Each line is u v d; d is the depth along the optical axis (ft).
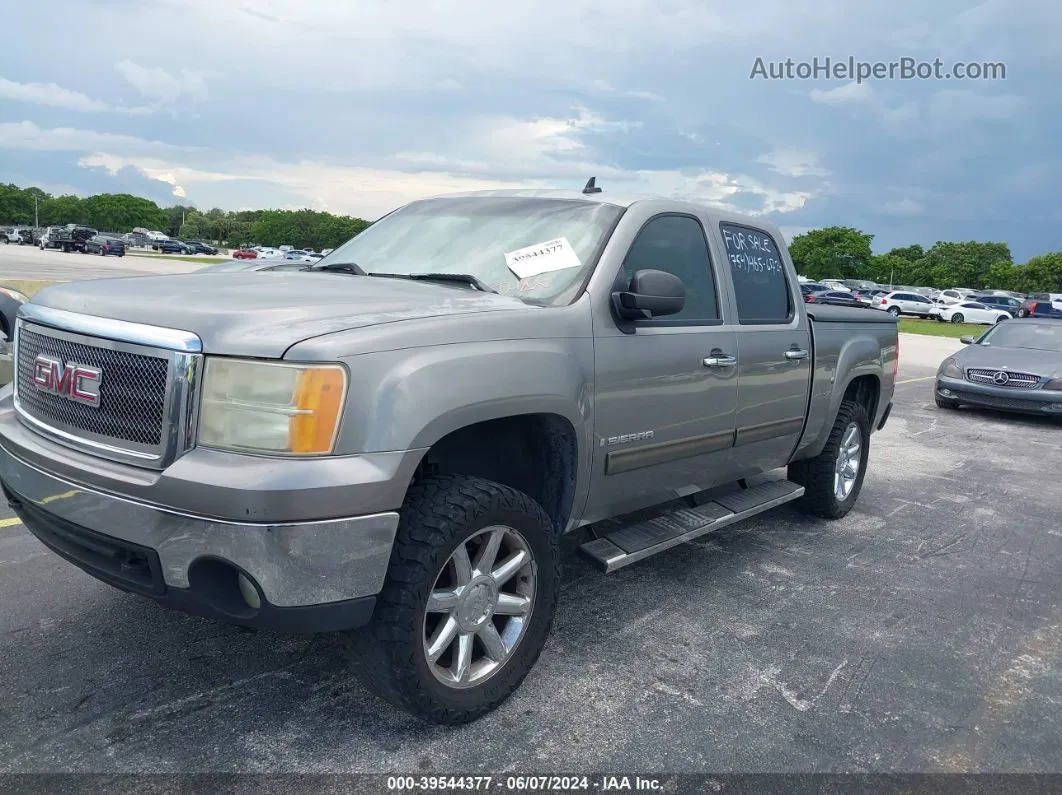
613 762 9.09
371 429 8.10
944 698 11.01
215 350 8.00
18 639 11.01
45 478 8.94
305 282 10.64
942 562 16.58
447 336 8.98
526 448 11.08
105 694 9.82
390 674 8.68
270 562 7.74
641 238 12.26
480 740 9.35
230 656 10.85
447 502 8.89
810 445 16.96
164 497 7.93
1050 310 144.87
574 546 15.26
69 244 198.80
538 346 9.95
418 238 12.89
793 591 14.47
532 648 10.15
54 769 8.40
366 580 8.22
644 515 13.74
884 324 19.52
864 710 10.55
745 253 14.67
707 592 14.20
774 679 11.21
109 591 12.61
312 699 9.95
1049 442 31.86
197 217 581.94
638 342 11.49
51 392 9.08
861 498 21.39
